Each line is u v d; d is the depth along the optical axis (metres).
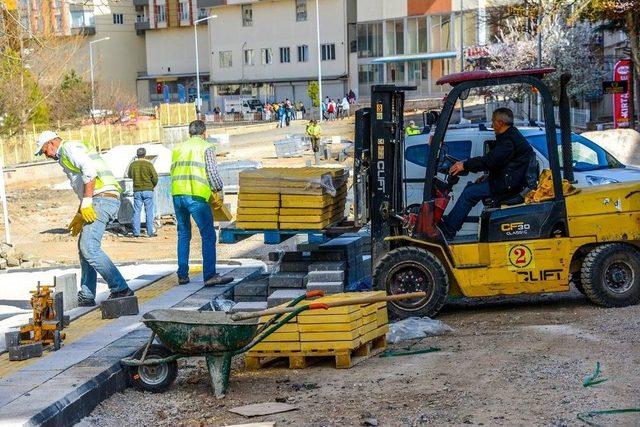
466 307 15.71
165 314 11.11
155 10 128.50
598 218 14.53
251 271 17.42
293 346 11.93
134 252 25.50
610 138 40.41
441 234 14.60
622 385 10.45
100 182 13.95
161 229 30.50
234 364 12.50
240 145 71.19
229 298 15.45
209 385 11.45
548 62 63.12
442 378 11.12
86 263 14.60
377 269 14.50
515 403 10.00
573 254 14.55
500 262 14.55
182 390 11.28
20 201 41.09
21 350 11.47
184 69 128.38
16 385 10.34
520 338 12.94
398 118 15.10
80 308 14.46
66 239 29.33
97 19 125.56
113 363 11.12
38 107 50.47
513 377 10.98
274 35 116.69
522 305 15.52
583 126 61.16
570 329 13.33
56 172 50.72
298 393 10.90
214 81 123.25
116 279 13.95
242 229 14.63
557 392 10.30
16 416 9.19
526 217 14.51
